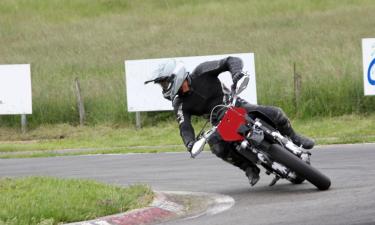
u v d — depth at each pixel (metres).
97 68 99.31
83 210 27.14
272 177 38.03
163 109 71.06
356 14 127.06
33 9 151.38
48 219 25.75
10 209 26.64
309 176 30.81
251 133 30.41
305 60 82.94
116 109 76.38
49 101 80.00
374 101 69.88
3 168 51.41
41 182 33.91
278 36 110.50
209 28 124.94
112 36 123.50
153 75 31.62
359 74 71.69
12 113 76.31
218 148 31.53
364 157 44.22
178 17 138.25
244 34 115.38
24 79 76.12
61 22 140.62
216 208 29.70
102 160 52.69
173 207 30.02
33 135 74.94
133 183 39.34
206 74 31.92
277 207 28.03
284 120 31.83
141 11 147.88
